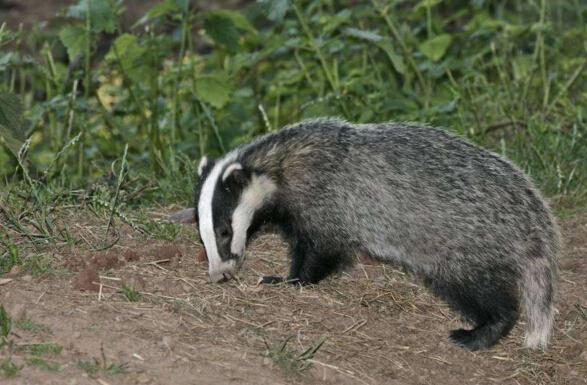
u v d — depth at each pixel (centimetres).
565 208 1416
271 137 1140
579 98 1731
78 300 954
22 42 2039
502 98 1727
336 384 913
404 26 1814
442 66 1664
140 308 959
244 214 1084
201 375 858
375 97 1595
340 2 1956
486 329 1059
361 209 1095
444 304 1131
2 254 1052
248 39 1748
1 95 1260
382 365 974
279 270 1159
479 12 1995
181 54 1559
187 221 1224
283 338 969
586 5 2064
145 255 1103
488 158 1094
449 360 1029
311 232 1111
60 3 2280
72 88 1647
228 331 956
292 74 1697
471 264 1057
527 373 1041
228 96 1547
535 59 1731
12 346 845
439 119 1588
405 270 1138
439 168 1080
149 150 1573
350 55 1908
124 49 1557
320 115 1565
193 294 1021
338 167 1103
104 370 831
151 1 2286
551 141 1564
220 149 1611
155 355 873
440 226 1065
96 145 1627
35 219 1152
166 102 1638
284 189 1107
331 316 1042
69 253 1083
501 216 1055
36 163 1525
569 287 1202
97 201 1186
